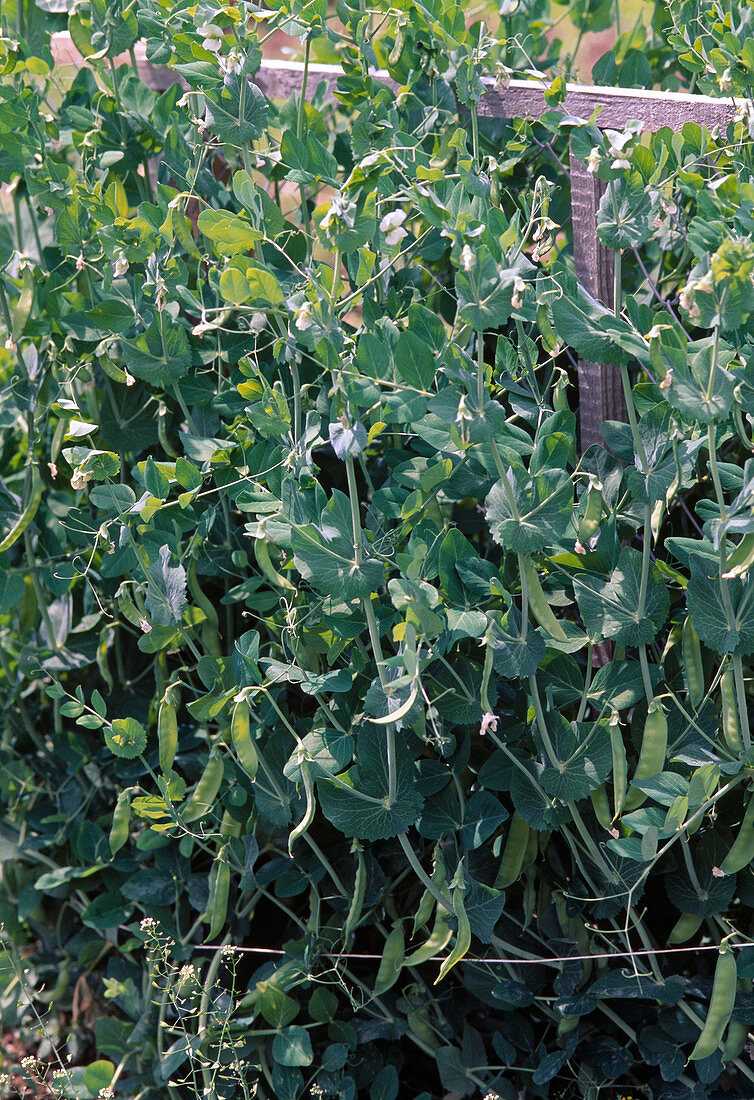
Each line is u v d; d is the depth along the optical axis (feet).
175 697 5.57
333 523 4.65
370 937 6.31
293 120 5.89
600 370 5.29
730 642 4.58
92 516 6.70
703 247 4.27
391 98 5.92
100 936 7.09
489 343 6.31
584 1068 5.55
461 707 5.15
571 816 5.11
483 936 5.02
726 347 4.38
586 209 5.22
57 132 6.56
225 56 5.05
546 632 4.98
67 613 6.85
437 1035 6.03
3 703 7.32
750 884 5.27
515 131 5.96
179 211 5.29
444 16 5.44
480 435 4.30
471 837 5.19
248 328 5.90
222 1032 5.67
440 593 5.01
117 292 5.65
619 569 4.90
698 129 4.93
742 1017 5.07
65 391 6.46
